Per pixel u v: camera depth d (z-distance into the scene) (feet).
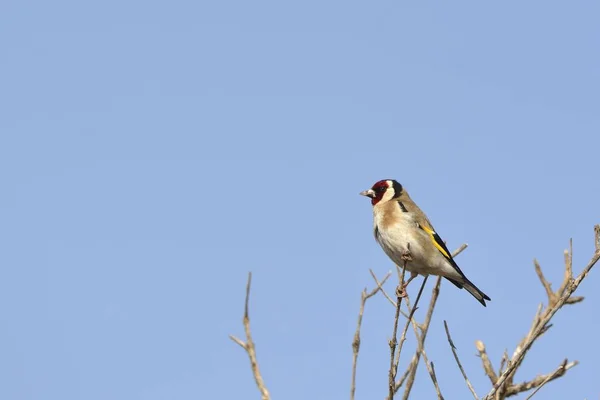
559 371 32.04
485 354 34.58
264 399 25.17
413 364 29.45
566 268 33.12
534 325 32.27
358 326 30.32
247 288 26.71
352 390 29.14
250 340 26.40
